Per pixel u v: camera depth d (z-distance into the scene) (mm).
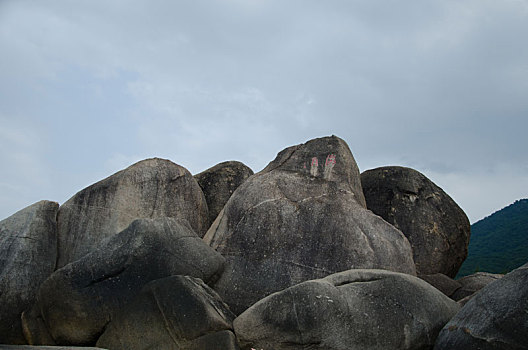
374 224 9836
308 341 7375
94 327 8586
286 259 9633
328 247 9641
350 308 7625
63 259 10469
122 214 10578
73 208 10859
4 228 10359
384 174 12625
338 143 11211
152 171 11039
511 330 6809
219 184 12875
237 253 9867
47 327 8977
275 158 11609
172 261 9094
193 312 7727
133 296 8484
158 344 7746
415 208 11953
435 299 8141
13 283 9703
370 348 7465
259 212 10211
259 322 7559
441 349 7457
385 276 8227
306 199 10305
